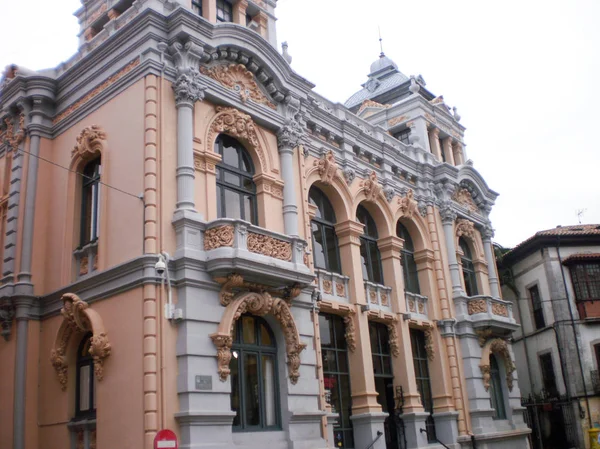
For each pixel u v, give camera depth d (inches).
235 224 608.7
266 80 745.6
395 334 901.8
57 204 707.4
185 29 655.1
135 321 566.3
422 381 949.8
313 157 844.0
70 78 733.9
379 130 1007.0
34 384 650.8
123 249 604.1
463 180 1138.7
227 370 583.8
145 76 637.3
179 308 572.7
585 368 1223.5
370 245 940.0
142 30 655.1
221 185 682.2
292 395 648.4
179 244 595.5
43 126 740.0
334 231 880.9
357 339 826.2
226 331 588.4
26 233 695.1
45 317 672.4
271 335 667.4
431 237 1031.6
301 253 682.2
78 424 598.2
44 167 729.6
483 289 1136.8
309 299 708.0
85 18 822.5
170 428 539.5
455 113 1266.0
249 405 621.3
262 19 818.2
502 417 1064.2
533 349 1326.3
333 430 757.3
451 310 1010.1
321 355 751.1
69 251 673.6
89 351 585.0
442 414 928.3
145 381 540.4
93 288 618.8
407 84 1222.3
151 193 595.2
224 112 690.2
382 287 906.1
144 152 611.8
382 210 946.1
